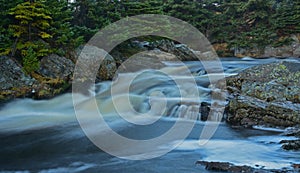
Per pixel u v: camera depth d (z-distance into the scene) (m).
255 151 5.27
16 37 9.71
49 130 6.71
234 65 15.41
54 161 5.00
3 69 8.96
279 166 4.47
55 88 9.33
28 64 9.29
